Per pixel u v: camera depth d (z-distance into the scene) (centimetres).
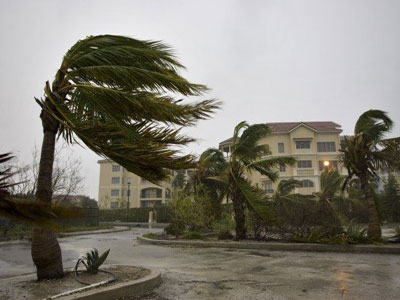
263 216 1288
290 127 4591
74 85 523
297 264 841
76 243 1552
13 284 518
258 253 1087
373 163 1282
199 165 477
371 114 1252
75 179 2131
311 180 4212
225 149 4175
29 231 1975
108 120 517
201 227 1750
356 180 2031
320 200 1345
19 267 867
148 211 4044
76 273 570
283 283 614
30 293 467
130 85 506
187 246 1345
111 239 1789
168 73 528
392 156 1234
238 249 1209
